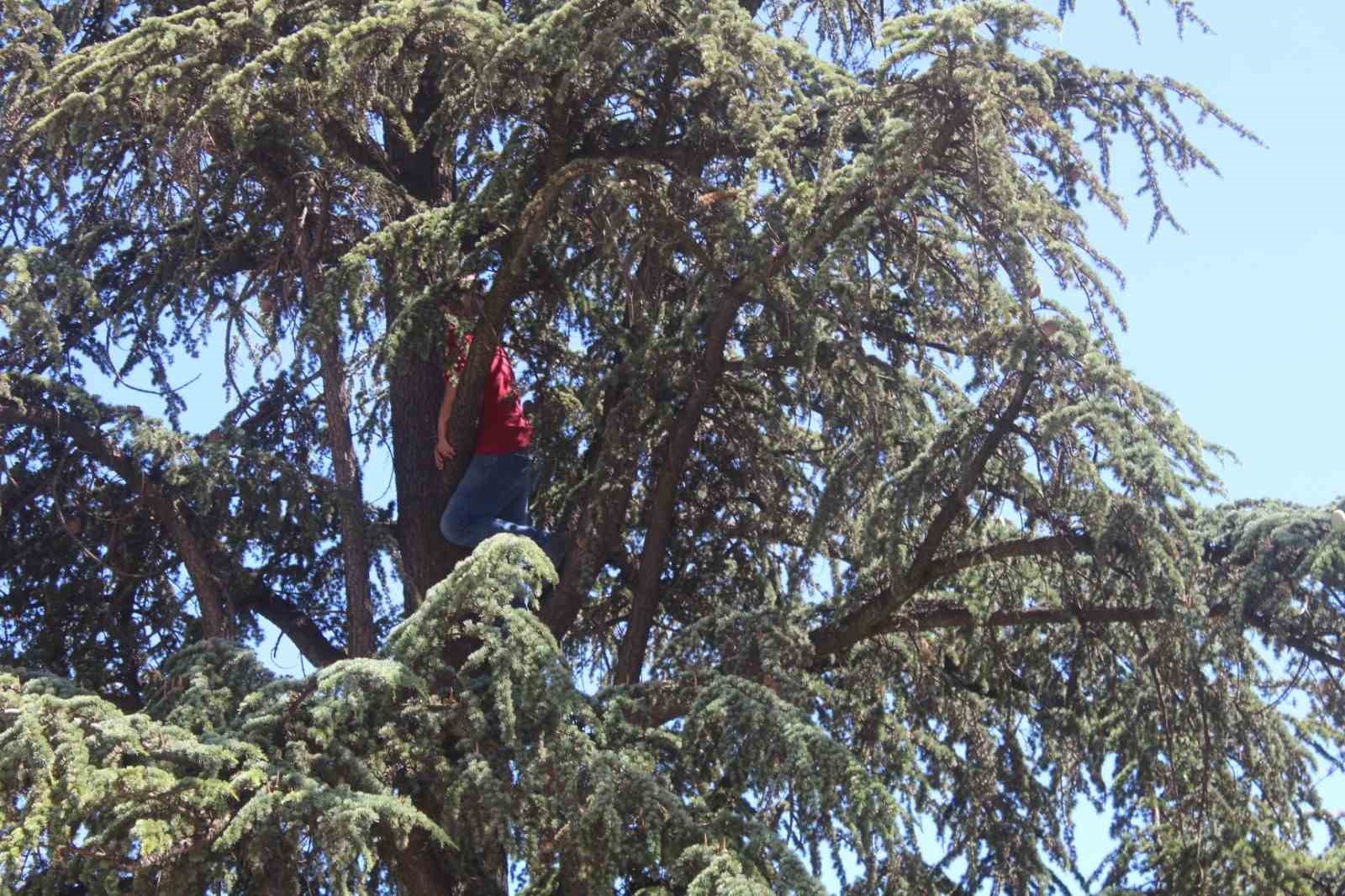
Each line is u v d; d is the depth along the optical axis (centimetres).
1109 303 1029
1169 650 1045
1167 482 948
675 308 1303
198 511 1224
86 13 1343
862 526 1083
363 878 856
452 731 986
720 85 1132
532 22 1124
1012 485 1066
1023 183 1025
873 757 1112
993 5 991
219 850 853
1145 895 1104
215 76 1161
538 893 963
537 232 1173
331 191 1295
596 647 1366
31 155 1254
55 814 821
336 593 1354
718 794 973
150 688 1248
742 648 1053
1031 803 1172
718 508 1319
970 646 1195
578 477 1306
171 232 1346
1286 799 1077
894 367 1209
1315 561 941
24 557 1290
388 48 1146
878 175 1041
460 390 1214
